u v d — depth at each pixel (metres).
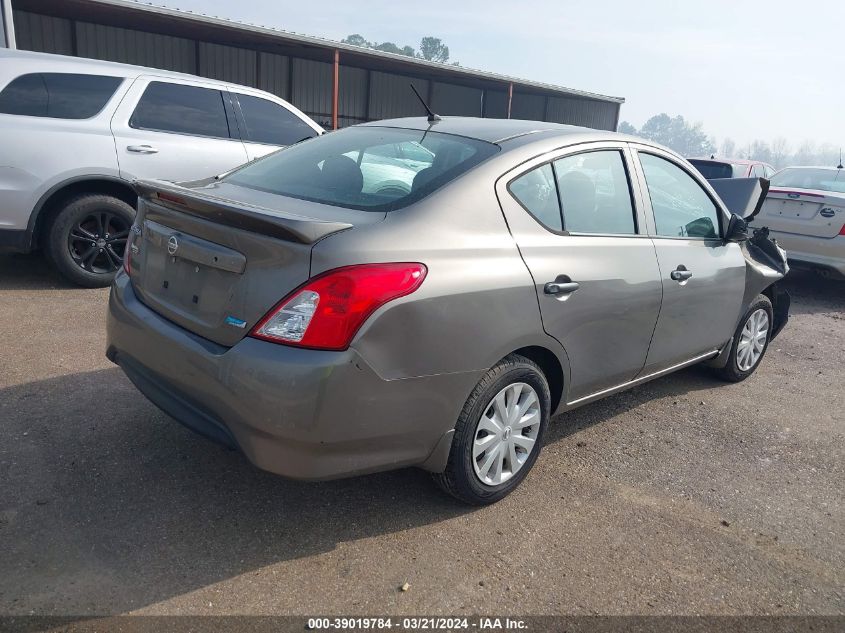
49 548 2.46
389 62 20.11
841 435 4.12
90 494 2.81
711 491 3.32
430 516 2.87
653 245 3.54
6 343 4.34
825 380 5.12
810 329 6.63
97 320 4.91
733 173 11.64
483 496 2.91
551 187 3.06
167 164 5.89
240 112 6.43
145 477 2.96
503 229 2.79
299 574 2.45
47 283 5.79
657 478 3.40
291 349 2.27
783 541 2.94
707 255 3.96
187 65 19.30
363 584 2.43
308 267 2.28
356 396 2.32
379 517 2.83
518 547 2.72
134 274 2.98
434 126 3.31
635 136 3.71
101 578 2.34
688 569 2.68
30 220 5.32
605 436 3.84
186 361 2.50
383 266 2.35
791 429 4.15
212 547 2.56
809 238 7.57
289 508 2.84
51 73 5.47
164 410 2.66
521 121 3.50
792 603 2.54
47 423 3.35
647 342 3.58
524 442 3.03
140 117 5.82
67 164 5.40
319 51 19.22
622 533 2.88
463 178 2.77
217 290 2.48
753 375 5.11
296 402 2.24
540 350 3.04
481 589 2.45
